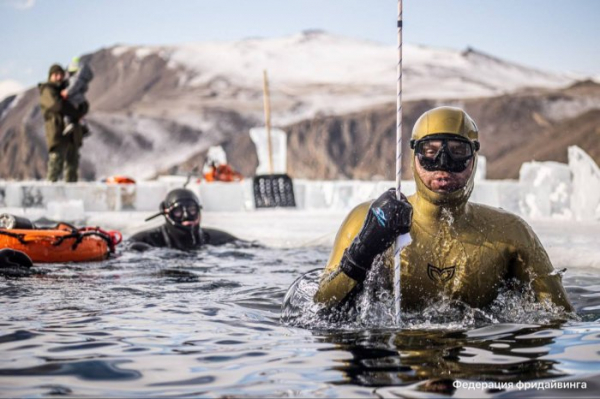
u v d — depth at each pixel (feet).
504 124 377.50
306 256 26.08
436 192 13.80
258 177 53.31
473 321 13.53
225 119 460.55
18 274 20.58
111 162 427.33
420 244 14.02
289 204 53.16
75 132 48.01
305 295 14.47
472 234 14.08
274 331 12.85
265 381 9.78
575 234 30.55
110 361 10.75
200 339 12.19
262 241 30.32
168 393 9.32
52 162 47.60
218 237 29.96
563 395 9.08
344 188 53.06
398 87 13.42
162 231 28.99
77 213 42.22
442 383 9.59
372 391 9.30
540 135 349.00
